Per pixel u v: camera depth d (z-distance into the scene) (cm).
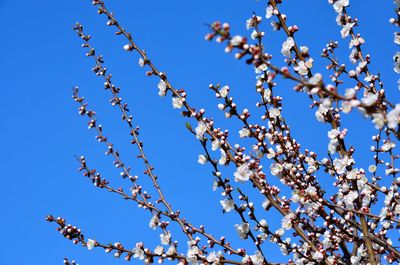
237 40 130
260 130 162
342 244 163
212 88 157
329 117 159
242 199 154
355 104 130
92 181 179
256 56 130
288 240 160
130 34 163
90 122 188
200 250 158
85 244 166
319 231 164
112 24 164
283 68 130
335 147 159
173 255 161
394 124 130
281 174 162
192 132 157
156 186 174
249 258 155
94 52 187
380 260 159
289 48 159
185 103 159
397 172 158
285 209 157
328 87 130
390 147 159
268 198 156
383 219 148
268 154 159
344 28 162
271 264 156
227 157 157
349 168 158
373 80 159
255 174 157
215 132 158
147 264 161
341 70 162
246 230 155
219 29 130
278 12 159
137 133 182
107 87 185
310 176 163
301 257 161
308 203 161
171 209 168
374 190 160
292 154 163
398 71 157
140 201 172
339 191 161
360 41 162
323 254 156
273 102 159
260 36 157
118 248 163
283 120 163
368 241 153
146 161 178
